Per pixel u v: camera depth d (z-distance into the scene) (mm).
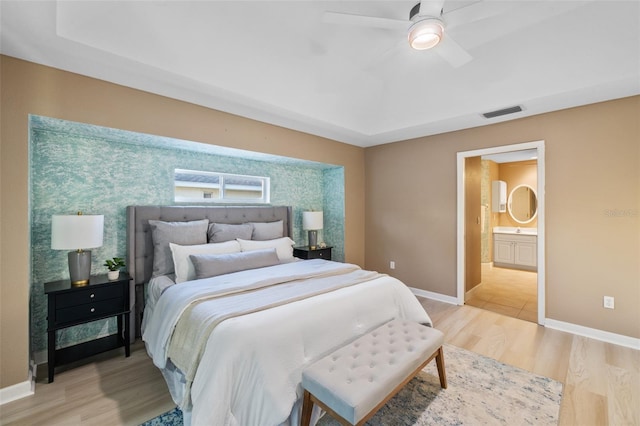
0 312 1889
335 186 4754
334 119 3547
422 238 4215
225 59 2336
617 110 2711
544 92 2637
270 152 3520
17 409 1804
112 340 2555
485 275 5492
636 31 1998
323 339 1796
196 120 2867
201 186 3570
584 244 2889
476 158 4387
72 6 1633
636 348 2611
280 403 1462
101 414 1766
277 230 3826
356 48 2428
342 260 4648
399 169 4477
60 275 2502
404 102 3346
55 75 2115
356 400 1296
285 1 1896
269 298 2006
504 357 2449
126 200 2902
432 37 1776
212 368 1448
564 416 1740
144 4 1812
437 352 1974
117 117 2395
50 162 2467
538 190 3145
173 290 2291
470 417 1729
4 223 1906
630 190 2662
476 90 2873
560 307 3021
